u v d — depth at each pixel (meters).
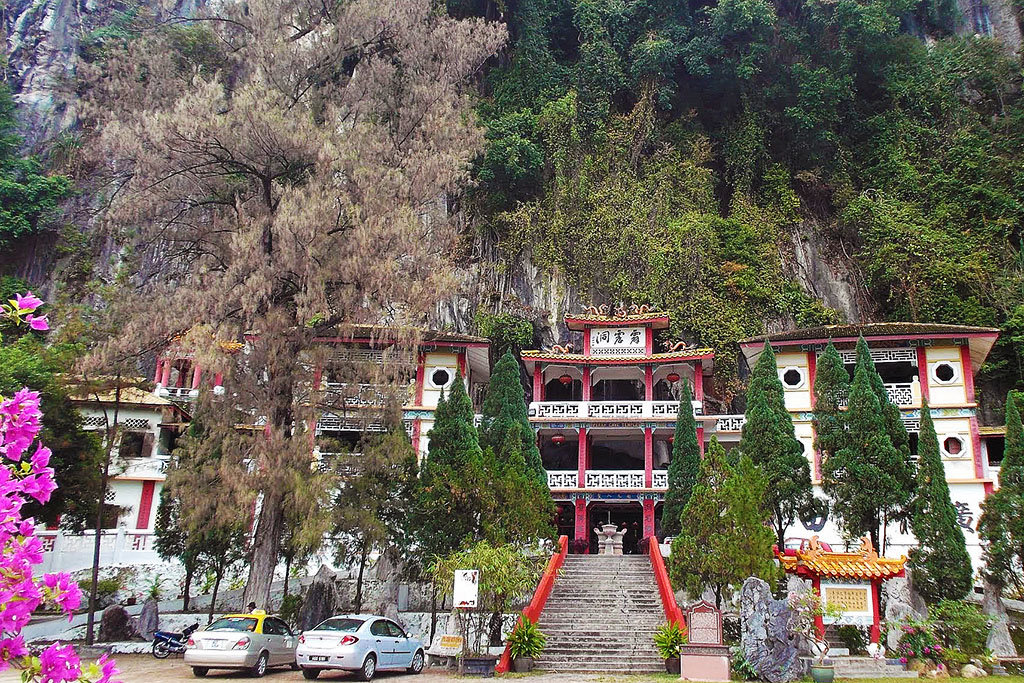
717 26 47.25
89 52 48.28
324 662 17.05
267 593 21.48
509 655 19.05
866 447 24.56
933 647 19.41
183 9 44.62
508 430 27.14
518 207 42.38
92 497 25.55
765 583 18.53
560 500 32.09
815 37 49.44
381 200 22.91
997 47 52.78
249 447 21.14
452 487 22.81
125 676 17.08
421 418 32.75
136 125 23.44
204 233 25.42
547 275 40.38
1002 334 38.81
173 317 21.41
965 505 29.19
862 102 50.06
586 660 19.42
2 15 51.94
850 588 20.42
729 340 38.44
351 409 23.47
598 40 47.22
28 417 5.36
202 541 24.55
